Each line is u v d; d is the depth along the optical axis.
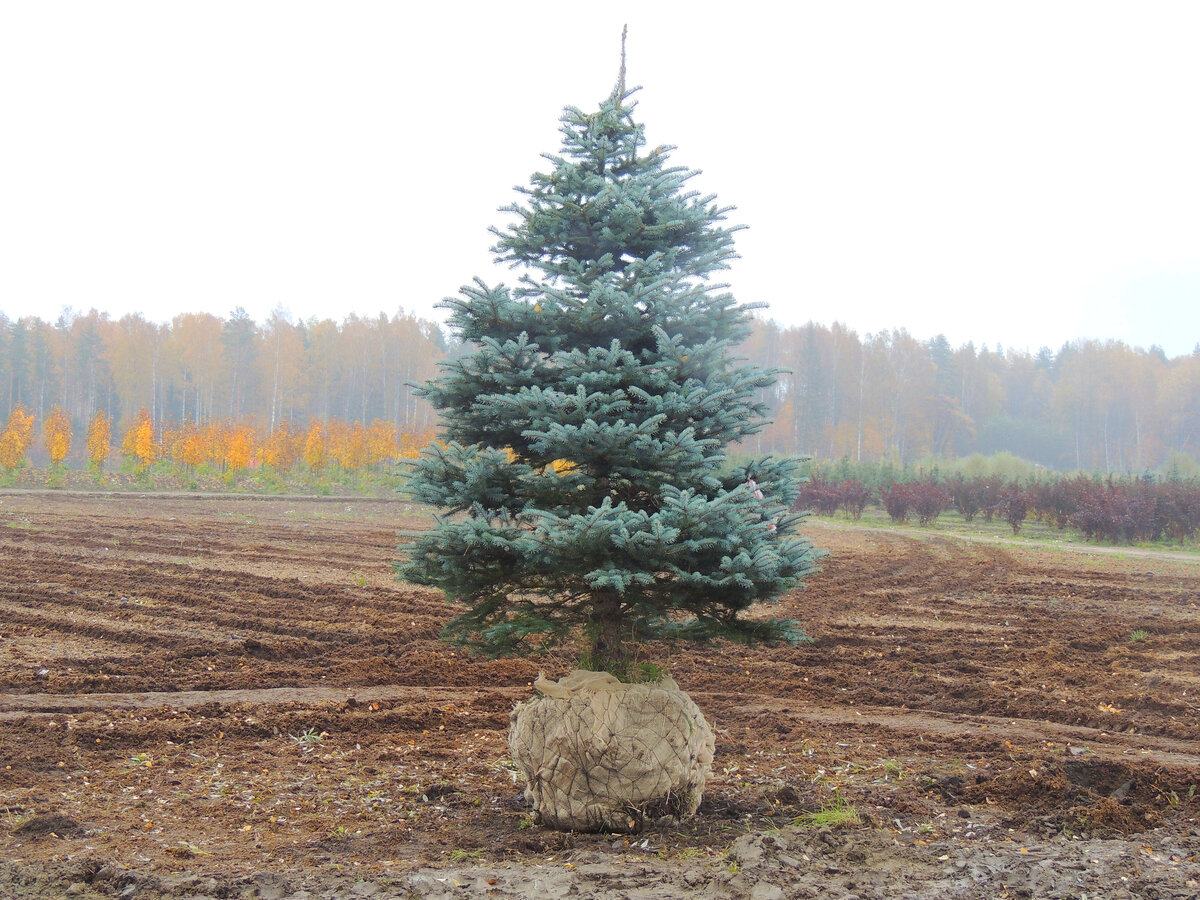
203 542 20.61
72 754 6.83
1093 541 27.92
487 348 5.79
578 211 6.03
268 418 81.44
